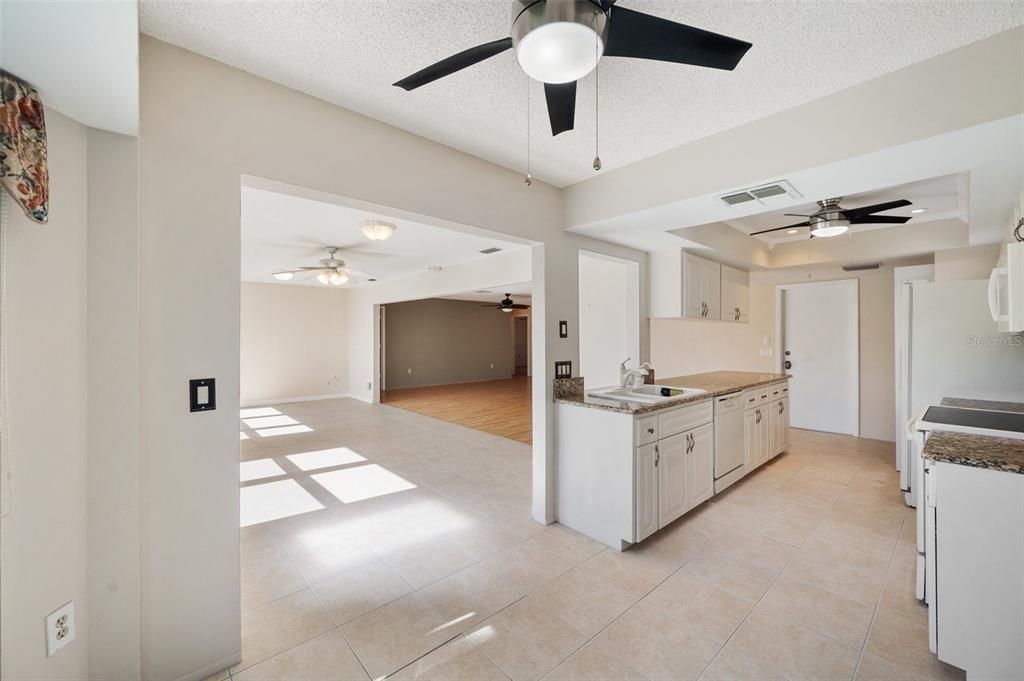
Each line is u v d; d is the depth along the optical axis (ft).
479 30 4.86
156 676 4.97
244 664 5.53
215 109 5.33
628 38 3.86
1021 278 5.87
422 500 11.13
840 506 10.36
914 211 11.91
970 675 5.05
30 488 3.96
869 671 5.35
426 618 6.44
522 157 8.24
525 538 8.94
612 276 13.76
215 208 5.31
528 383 37.60
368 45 5.10
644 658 5.60
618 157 8.29
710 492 10.38
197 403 5.19
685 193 7.74
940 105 5.35
